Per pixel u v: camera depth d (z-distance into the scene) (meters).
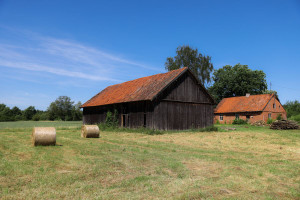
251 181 6.37
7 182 5.84
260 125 37.59
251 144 14.43
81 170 7.11
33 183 5.79
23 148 10.80
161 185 5.89
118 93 29.89
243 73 55.66
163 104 23.20
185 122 24.70
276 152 11.45
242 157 9.85
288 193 5.53
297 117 41.53
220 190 5.64
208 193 5.40
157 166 7.81
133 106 25.19
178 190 5.56
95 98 34.59
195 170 7.43
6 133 20.45
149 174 6.89
